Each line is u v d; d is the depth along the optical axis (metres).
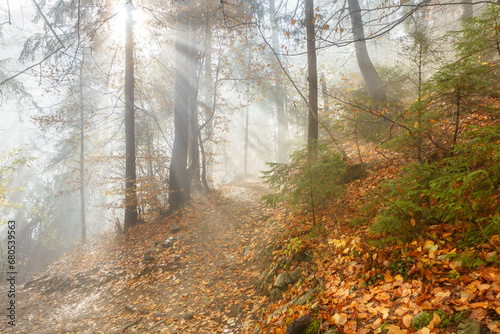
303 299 4.14
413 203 3.64
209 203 13.22
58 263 12.29
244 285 6.17
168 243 9.54
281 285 5.01
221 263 7.64
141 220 13.31
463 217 3.29
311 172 5.43
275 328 3.96
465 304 2.50
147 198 13.38
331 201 6.09
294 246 5.52
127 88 13.22
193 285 6.89
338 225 5.38
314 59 8.83
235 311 5.37
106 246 11.95
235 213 11.20
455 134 4.34
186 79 13.59
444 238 3.43
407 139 4.94
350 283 3.77
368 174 6.80
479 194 2.96
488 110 4.26
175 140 13.49
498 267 2.67
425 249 3.43
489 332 2.17
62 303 8.38
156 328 5.49
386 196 4.57
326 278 4.21
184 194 13.52
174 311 5.98
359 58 10.49
